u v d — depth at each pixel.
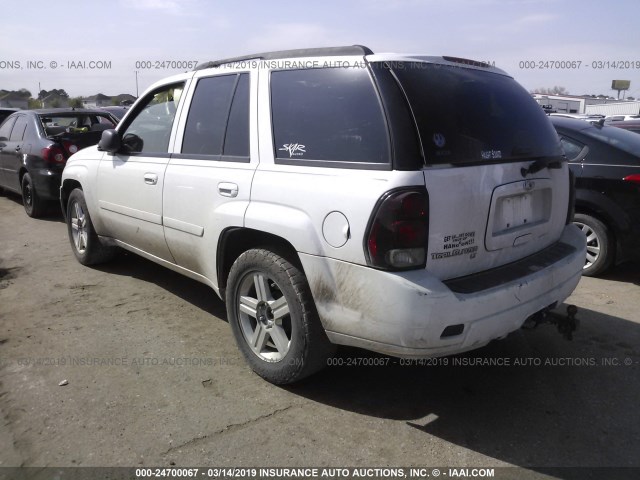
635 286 5.13
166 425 2.88
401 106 2.64
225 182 3.37
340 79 2.91
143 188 4.18
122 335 3.96
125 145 4.53
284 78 3.21
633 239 5.04
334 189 2.72
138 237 4.43
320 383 3.33
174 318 4.28
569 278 3.24
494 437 2.82
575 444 2.76
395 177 2.54
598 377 3.42
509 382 3.36
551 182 3.28
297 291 2.96
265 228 3.04
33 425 2.87
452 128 2.76
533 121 3.32
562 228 3.54
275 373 3.20
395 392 3.24
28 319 4.23
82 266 5.58
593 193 5.16
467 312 2.58
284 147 3.11
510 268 3.00
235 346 3.80
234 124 3.47
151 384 3.28
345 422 2.94
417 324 2.52
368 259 2.58
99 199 4.86
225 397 3.15
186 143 3.88
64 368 3.46
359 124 2.76
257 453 2.67
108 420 2.92
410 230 2.52
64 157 7.62
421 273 2.57
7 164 8.84
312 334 2.98
